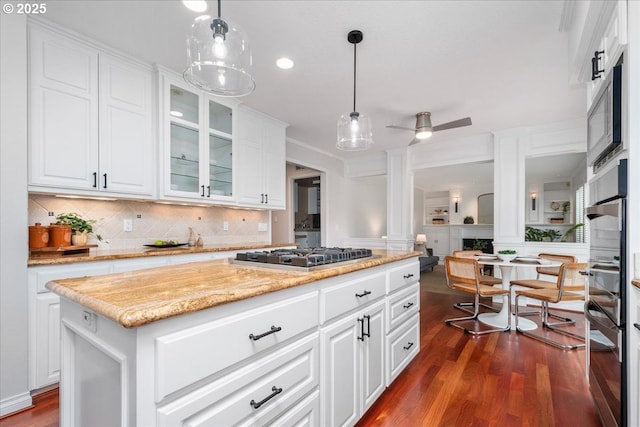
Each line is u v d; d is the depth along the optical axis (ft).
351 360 5.13
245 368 3.24
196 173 9.72
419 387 6.65
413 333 7.81
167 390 2.53
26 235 6.02
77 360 3.53
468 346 8.95
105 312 2.55
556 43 7.51
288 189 20.38
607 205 4.73
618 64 4.47
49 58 6.79
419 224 32.35
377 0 6.15
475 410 5.85
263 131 12.34
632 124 4.11
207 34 5.02
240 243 12.65
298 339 3.99
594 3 4.64
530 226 26.96
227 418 3.01
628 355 4.13
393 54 8.06
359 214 22.24
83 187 7.28
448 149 16.02
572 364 7.77
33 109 6.55
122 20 6.73
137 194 8.31
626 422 4.14
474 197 30.68
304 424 4.03
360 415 5.35
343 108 11.69
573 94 10.41
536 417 5.64
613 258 4.49
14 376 5.80
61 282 3.69
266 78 9.36
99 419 3.12
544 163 20.88
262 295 3.45
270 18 6.67
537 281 11.35
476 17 6.62
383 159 18.78
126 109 8.11
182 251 8.88
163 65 8.66
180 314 2.63
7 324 5.74
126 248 9.20
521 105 11.36
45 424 5.43
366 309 5.62
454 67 8.69
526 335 9.82
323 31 7.12
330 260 5.15
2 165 5.75
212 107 10.34
